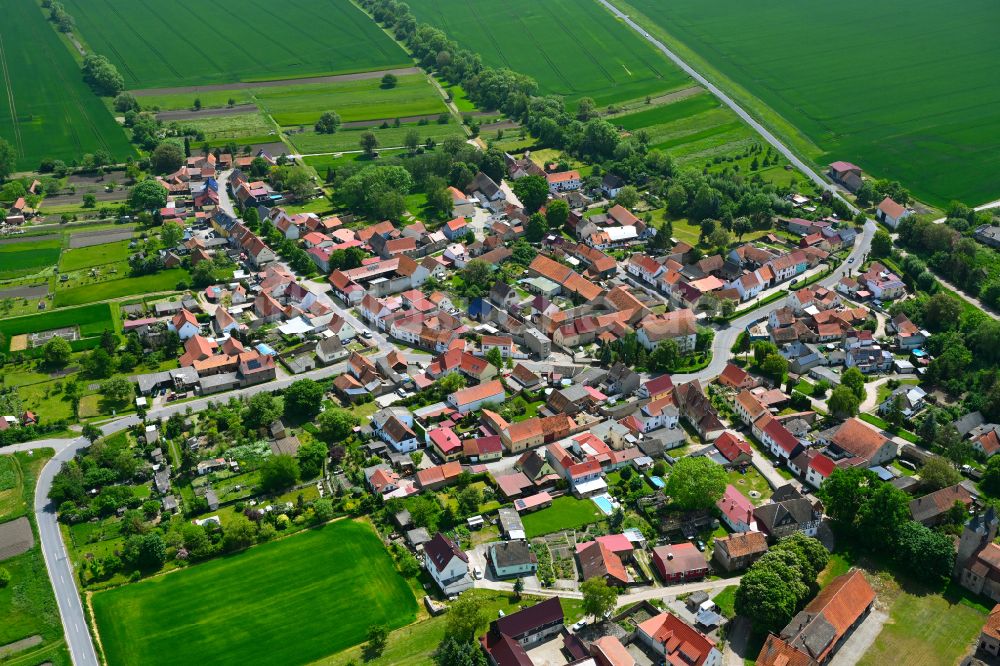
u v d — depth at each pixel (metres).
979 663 197.88
